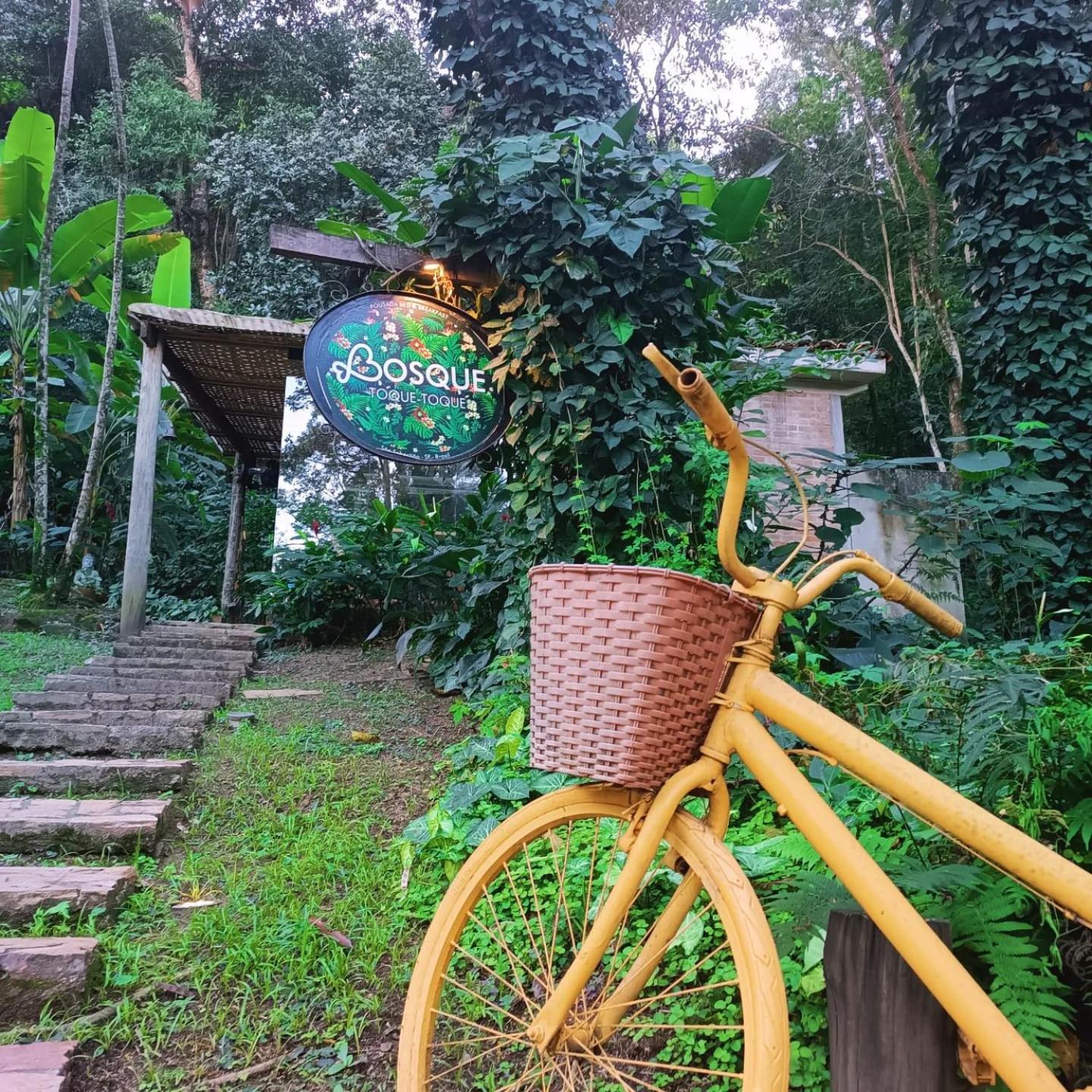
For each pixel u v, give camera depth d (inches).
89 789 122.7
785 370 151.5
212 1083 67.1
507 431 159.0
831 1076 54.2
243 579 341.7
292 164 448.8
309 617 249.1
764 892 74.9
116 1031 72.1
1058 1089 41.1
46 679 179.8
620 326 145.0
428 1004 59.3
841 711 79.9
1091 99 183.9
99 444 288.8
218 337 228.2
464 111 182.2
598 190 151.9
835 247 503.2
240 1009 74.5
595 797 58.3
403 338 157.3
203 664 204.1
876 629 142.1
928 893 61.9
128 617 226.1
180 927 87.7
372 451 152.7
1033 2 184.5
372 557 249.9
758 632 54.3
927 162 464.4
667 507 144.3
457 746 132.1
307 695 182.9
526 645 150.7
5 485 374.9
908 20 197.3
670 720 51.2
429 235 159.6
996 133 187.2
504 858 61.1
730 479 53.2
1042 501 164.4
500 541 179.3
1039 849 44.9
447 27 179.0
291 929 85.6
